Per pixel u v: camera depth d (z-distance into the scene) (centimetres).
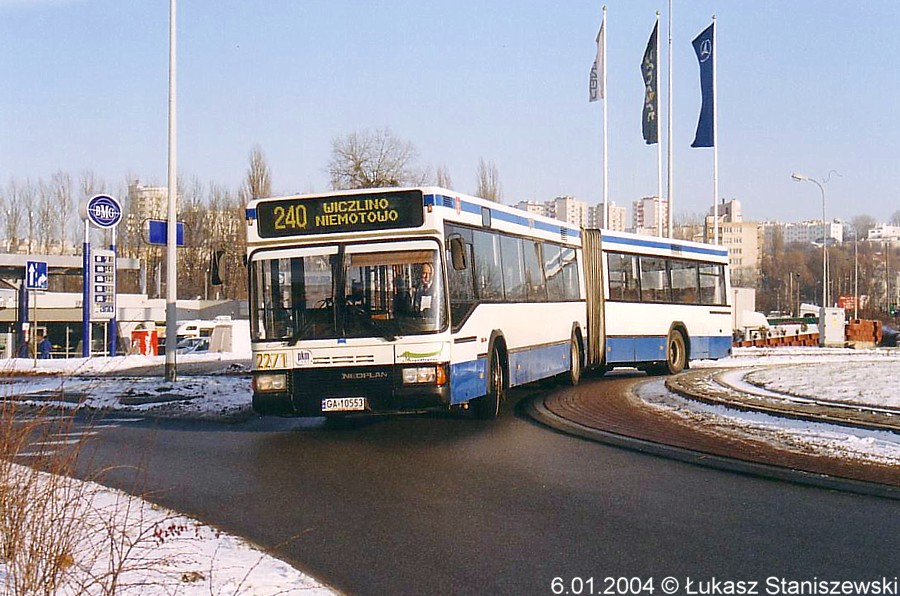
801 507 868
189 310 5822
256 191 6194
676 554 711
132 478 1040
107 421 1571
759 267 13512
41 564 584
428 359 1246
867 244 13062
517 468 1075
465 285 1361
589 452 1184
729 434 1320
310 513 859
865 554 707
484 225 1475
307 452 1212
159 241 2145
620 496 920
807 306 8888
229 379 2238
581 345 2039
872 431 1305
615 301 2184
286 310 1280
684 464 1095
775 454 1153
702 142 3500
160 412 1678
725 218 16662
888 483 974
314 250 1284
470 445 1247
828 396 1708
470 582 646
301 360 1264
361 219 1280
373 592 626
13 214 6875
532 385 2105
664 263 2408
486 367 1438
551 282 1834
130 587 599
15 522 594
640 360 2275
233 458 1176
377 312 1259
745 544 738
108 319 3145
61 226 6994
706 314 2589
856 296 7869
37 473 634
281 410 1273
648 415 1541
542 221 1803
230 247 7025
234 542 739
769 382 2017
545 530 787
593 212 14362
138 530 751
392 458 1154
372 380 1249
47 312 4734
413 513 853
